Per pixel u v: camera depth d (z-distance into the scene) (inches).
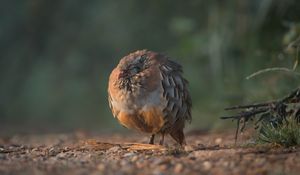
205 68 787.4
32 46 1024.2
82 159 335.9
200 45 703.1
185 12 800.3
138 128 393.1
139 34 954.1
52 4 985.5
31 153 374.6
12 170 302.4
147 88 376.8
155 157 332.5
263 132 376.5
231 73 628.4
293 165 300.7
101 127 859.4
